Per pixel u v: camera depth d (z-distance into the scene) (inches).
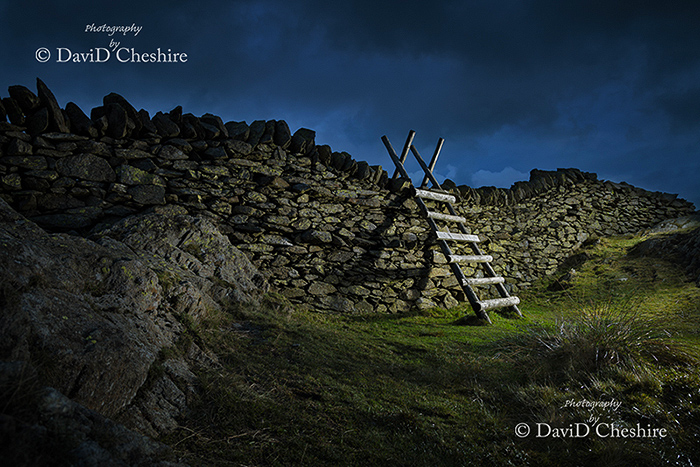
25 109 202.5
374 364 157.9
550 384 140.9
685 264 321.1
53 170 205.6
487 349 189.6
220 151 255.8
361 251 291.4
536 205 404.5
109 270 124.8
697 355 153.3
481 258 309.4
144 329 114.9
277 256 261.4
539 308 320.8
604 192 432.5
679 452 99.3
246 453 86.4
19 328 75.0
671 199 442.3
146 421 87.5
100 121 217.6
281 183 270.4
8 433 53.5
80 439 62.0
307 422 103.2
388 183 326.6
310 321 220.7
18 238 110.7
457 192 359.3
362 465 89.2
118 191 219.0
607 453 98.4
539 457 99.9
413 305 301.6
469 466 94.6
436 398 131.6
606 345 153.1
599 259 374.9
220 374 119.3
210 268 201.2
